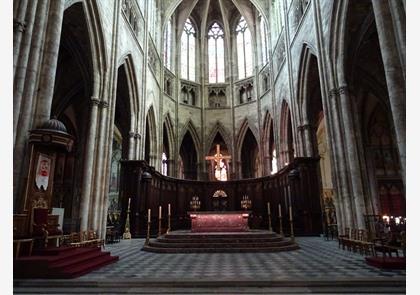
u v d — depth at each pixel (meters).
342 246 13.84
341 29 16.72
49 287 7.21
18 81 9.12
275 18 31.45
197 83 38.00
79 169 21.39
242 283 7.11
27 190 9.27
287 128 28.67
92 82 17.44
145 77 25.83
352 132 16.09
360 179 15.40
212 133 36.47
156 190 27.45
